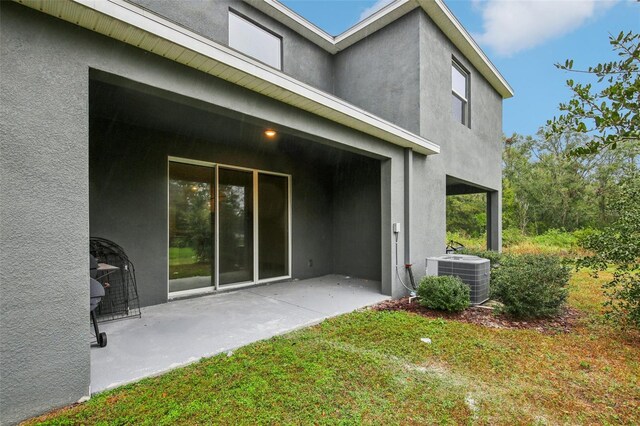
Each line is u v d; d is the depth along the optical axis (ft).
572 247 40.45
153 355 10.32
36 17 7.22
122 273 15.06
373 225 23.62
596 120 6.05
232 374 9.16
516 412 7.72
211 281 19.12
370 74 23.52
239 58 10.11
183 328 12.84
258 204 21.49
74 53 7.72
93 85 10.85
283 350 10.82
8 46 6.88
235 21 20.33
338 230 25.94
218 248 19.34
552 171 63.57
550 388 8.87
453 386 8.82
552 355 10.96
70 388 7.52
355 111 14.73
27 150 7.04
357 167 24.75
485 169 30.81
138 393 8.16
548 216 63.46
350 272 25.00
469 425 7.19
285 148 20.85
